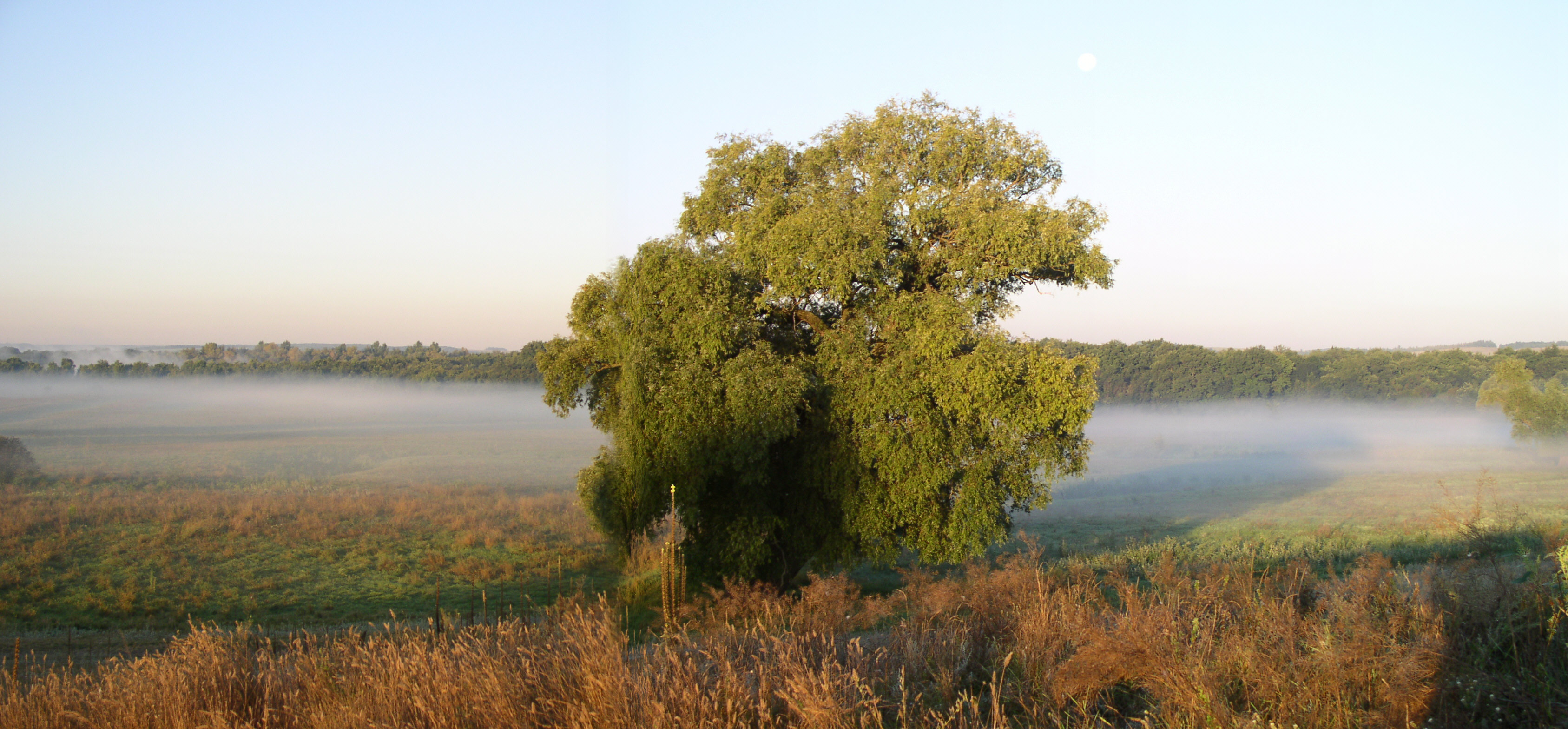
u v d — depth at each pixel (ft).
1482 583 19.86
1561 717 14.69
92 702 18.57
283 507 95.66
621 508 59.52
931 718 16.93
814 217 52.03
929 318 52.24
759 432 50.62
